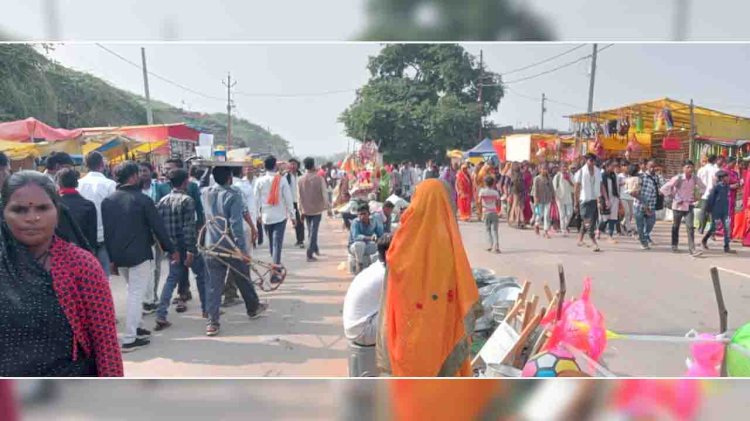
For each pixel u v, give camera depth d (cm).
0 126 816
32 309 157
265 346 420
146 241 422
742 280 641
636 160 1119
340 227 1232
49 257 162
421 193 201
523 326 289
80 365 165
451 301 198
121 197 414
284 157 936
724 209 837
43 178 166
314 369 374
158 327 468
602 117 1134
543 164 1168
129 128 947
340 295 577
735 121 1048
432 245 197
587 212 892
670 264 748
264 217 700
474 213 1459
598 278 658
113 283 613
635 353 376
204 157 891
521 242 974
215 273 455
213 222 461
